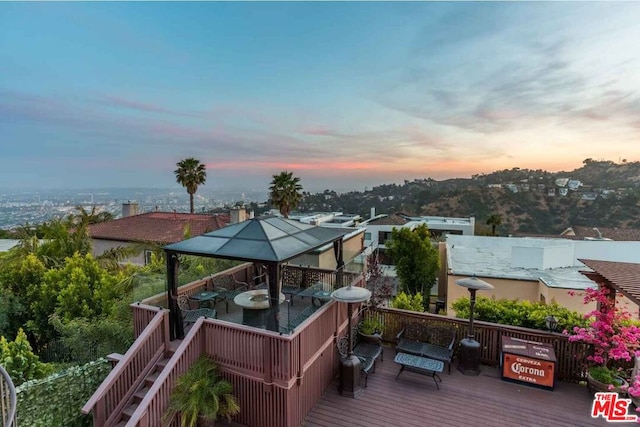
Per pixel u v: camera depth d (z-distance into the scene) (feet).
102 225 69.31
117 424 17.83
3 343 24.04
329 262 52.90
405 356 23.48
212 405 17.42
